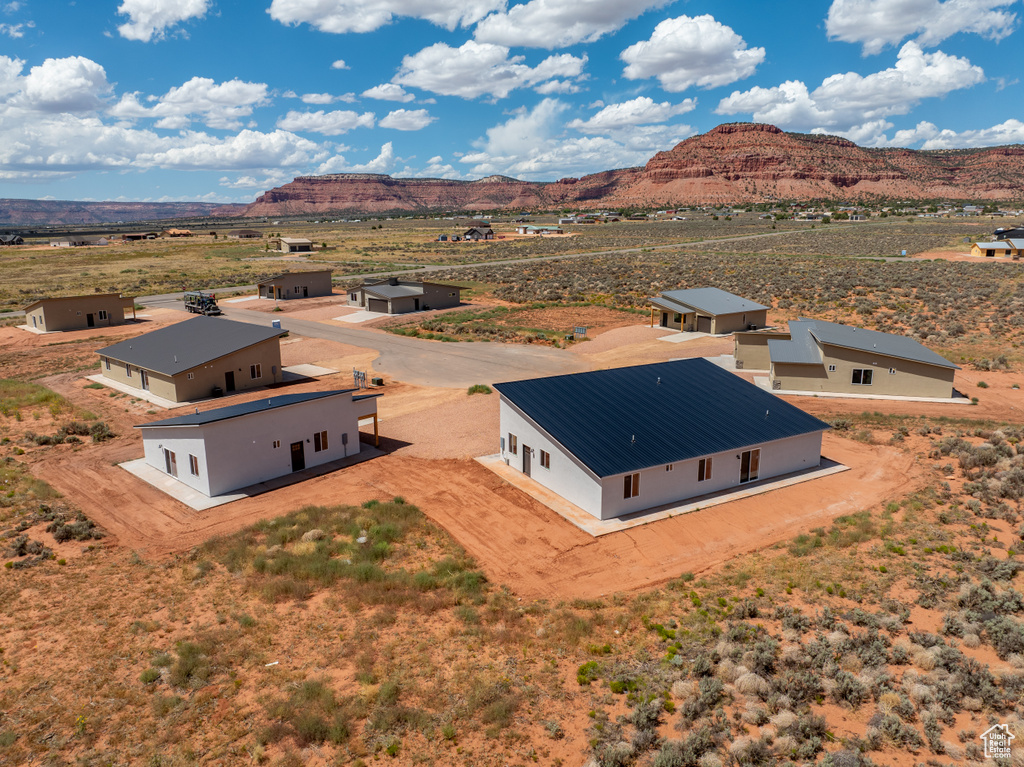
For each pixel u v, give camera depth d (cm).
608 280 10450
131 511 2808
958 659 1614
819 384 4444
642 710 1488
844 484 2934
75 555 2391
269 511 2797
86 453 3544
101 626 1922
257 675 1688
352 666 1719
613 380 3419
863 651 1673
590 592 2103
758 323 6519
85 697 1612
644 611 1962
